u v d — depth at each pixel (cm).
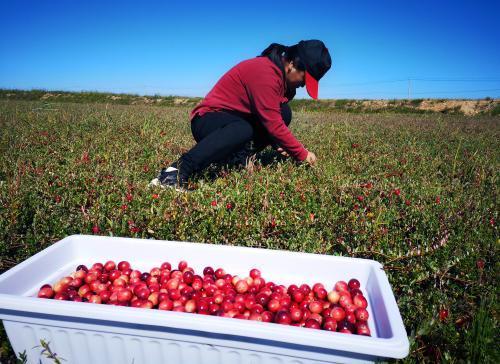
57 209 291
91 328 163
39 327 169
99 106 1549
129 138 571
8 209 275
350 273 220
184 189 329
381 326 175
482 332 172
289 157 449
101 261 246
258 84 366
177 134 634
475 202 325
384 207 305
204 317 150
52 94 3188
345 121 1070
